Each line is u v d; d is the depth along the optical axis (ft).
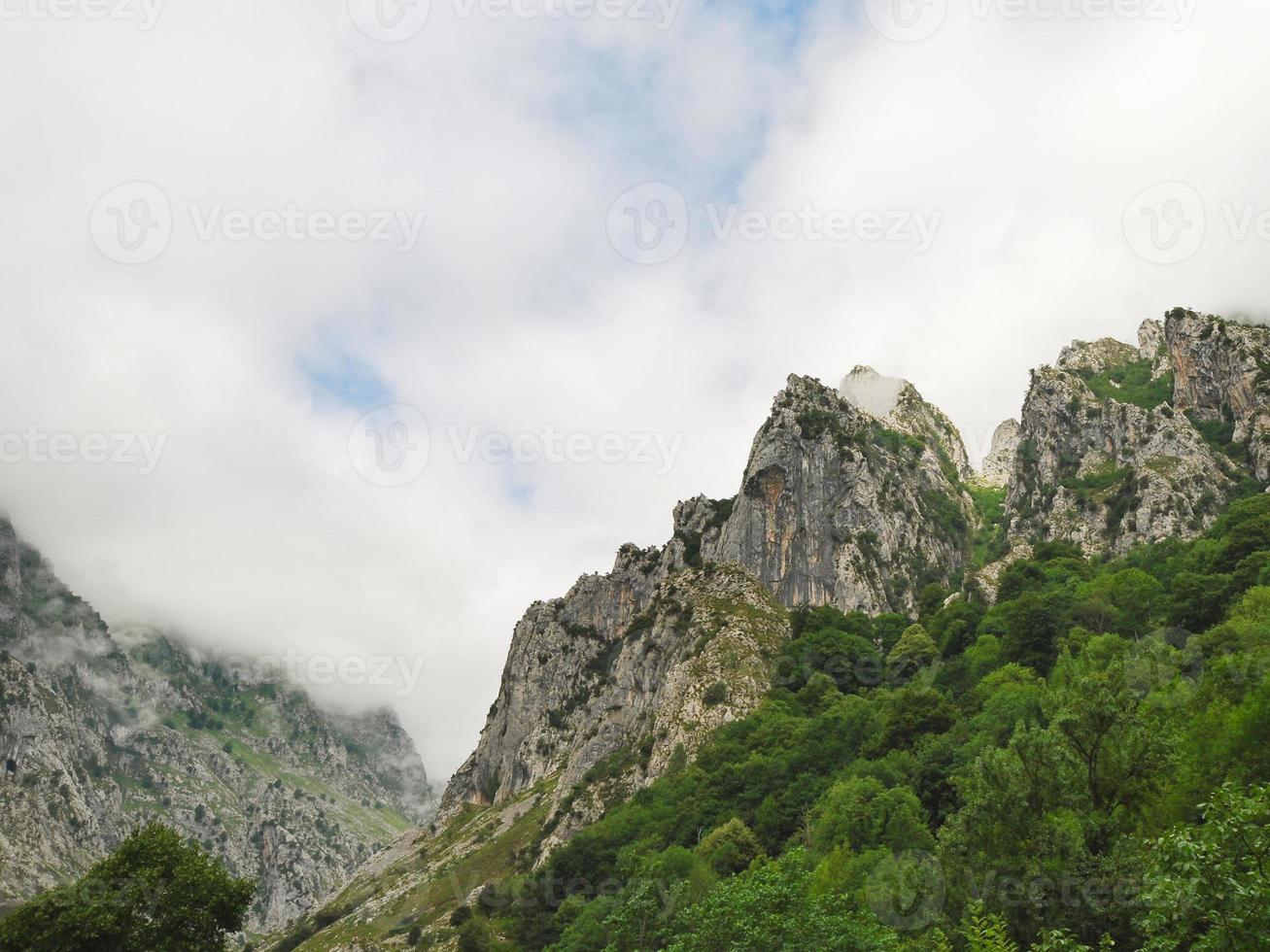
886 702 489.26
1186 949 145.79
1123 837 200.64
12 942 226.79
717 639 644.27
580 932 399.65
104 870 238.07
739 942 225.15
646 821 498.69
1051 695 353.92
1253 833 125.59
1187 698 271.69
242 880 249.55
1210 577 470.39
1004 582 625.00
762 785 463.83
